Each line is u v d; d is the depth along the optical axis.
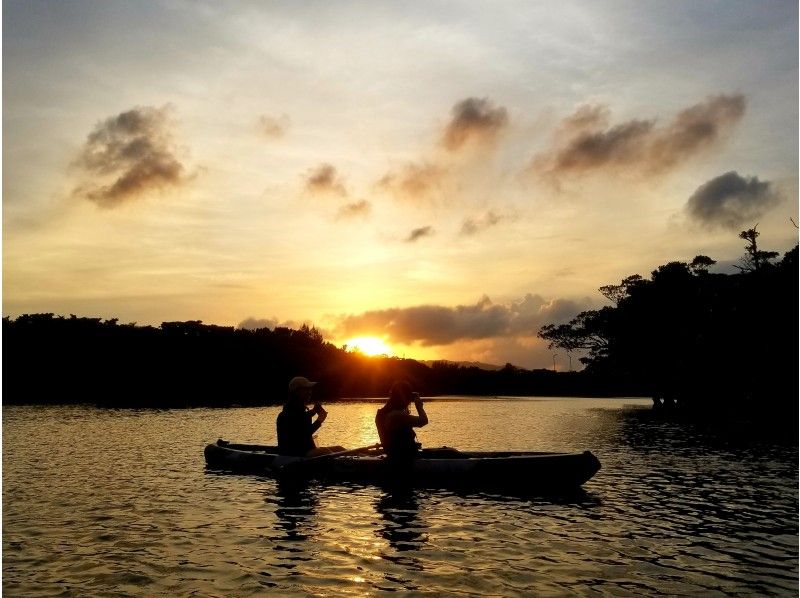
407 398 13.70
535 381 142.62
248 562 7.54
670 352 61.19
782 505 11.12
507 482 12.70
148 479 14.04
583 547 8.26
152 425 33.00
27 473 15.07
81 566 7.39
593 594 6.46
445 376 143.25
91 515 10.27
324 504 11.12
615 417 44.75
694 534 8.95
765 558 7.75
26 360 81.88
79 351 86.31
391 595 6.40
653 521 9.78
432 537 8.78
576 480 12.58
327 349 124.31
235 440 24.48
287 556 7.80
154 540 8.61
